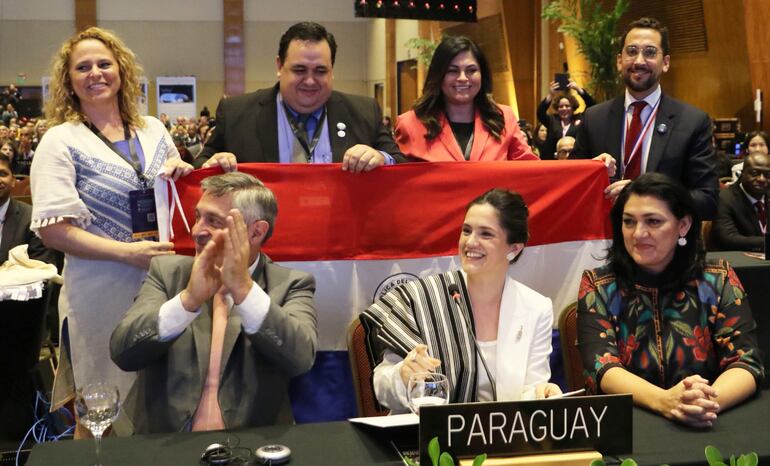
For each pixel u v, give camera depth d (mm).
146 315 2297
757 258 3480
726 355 2545
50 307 4930
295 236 3182
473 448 1876
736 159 8258
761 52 9992
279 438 2070
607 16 8867
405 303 2523
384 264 3244
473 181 3270
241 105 3365
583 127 3752
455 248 3275
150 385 2393
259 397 2373
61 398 3127
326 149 3324
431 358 2285
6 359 3746
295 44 3174
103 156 3016
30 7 22828
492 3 15703
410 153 3547
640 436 2086
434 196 3240
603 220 3428
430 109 3596
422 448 1854
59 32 23062
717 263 2664
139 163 3088
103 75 3027
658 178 2539
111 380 3021
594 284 2676
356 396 2781
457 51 3502
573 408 1935
